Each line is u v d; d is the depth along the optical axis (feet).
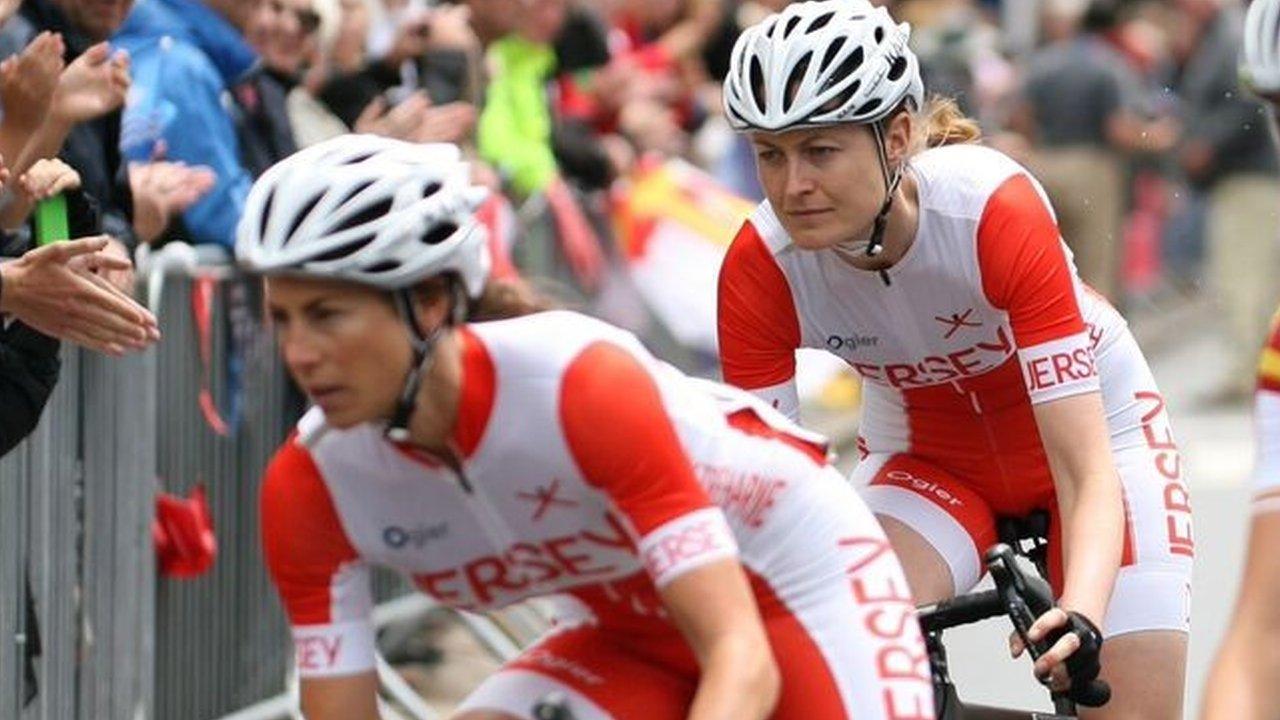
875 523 22.29
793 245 26.84
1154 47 104.32
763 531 21.53
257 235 18.69
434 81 48.37
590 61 59.72
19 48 32.14
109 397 33.71
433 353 19.24
